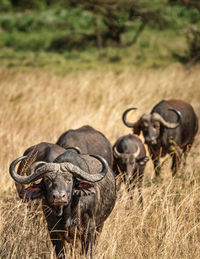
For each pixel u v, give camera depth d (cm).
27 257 1912
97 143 2764
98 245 1989
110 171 2144
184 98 5350
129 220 2183
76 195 1794
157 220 2173
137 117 4269
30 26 15150
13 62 10406
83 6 13300
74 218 1853
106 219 2194
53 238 1917
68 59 11269
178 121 3350
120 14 12769
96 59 11244
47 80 6700
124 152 3067
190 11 14400
